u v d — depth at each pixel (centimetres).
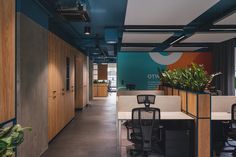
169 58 961
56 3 455
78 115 907
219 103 508
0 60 251
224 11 518
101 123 757
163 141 455
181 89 512
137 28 604
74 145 523
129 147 515
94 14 624
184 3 409
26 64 372
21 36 351
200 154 408
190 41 809
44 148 475
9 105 274
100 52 1355
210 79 437
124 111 510
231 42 766
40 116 446
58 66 588
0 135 190
